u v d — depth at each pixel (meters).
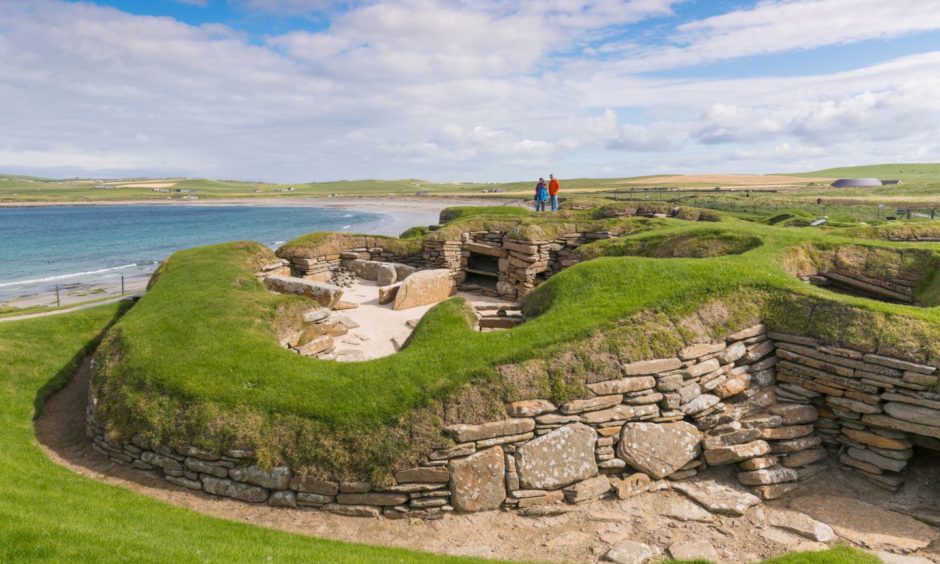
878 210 41.12
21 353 13.41
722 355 10.02
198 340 11.24
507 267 21.92
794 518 7.98
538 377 9.15
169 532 6.81
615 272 12.69
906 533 7.62
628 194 94.69
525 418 8.69
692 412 9.49
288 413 8.86
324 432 8.57
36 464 9.04
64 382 13.02
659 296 10.95
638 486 8.83
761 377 10.34
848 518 8.05
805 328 10.16
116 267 49.56
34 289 37.03
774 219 26.19
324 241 24.33
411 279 18.86
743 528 7.86
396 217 105.25
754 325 10.51
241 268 18.39
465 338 10.61
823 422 9.77
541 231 21.08
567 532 7.91
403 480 8.25
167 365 10.28
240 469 8.57
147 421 9.28
